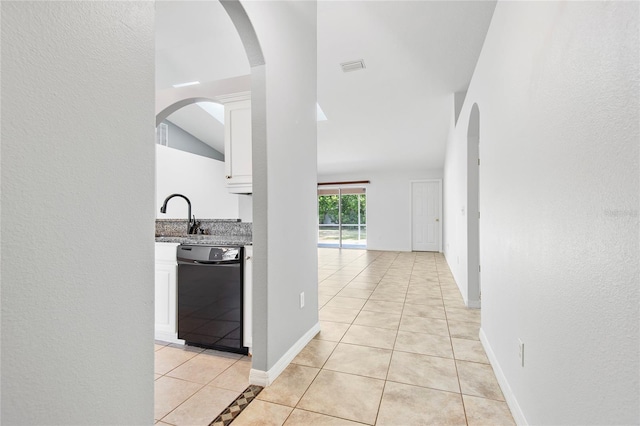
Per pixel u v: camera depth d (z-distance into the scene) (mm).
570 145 945
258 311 1777
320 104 4773
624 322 703
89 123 743
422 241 7988
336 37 3129
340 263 6137
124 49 827
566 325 973
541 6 1156
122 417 824
